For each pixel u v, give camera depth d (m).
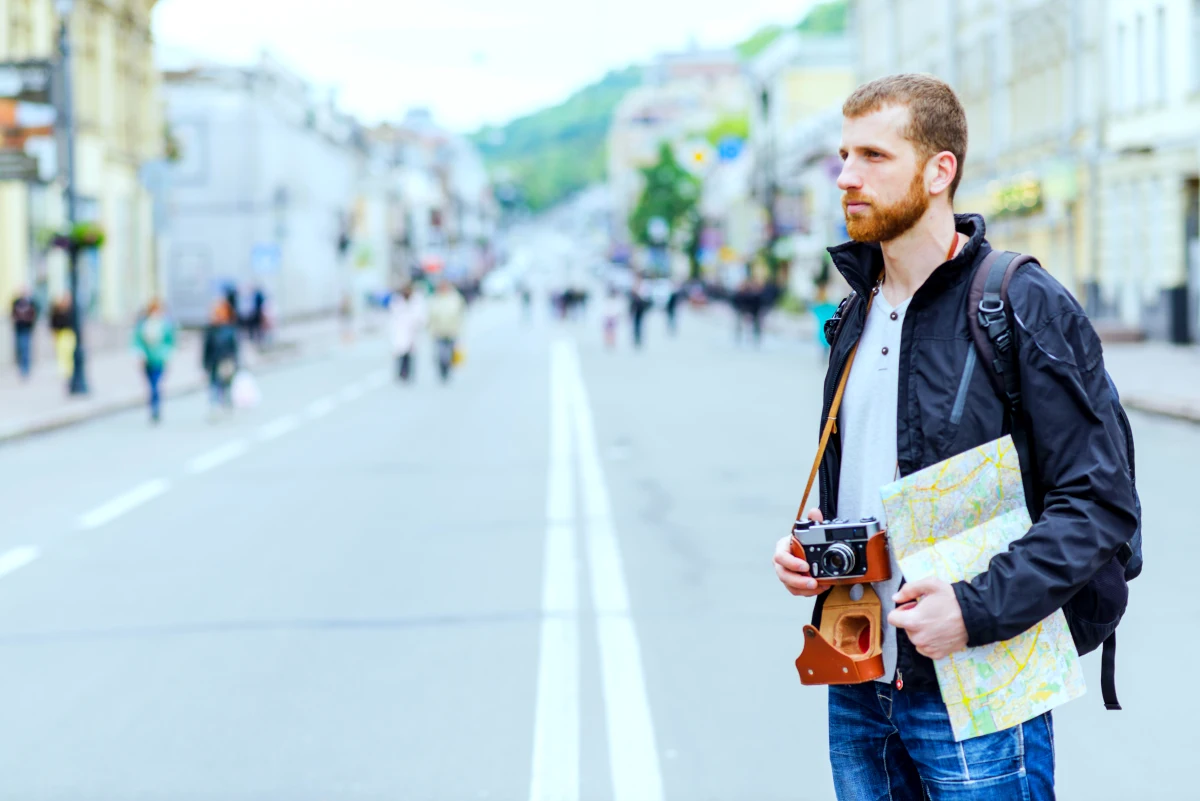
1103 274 39.97
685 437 19.89
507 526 12.73
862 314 3.19
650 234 126.19
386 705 7.25
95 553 11.95
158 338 24.70
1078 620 3.08
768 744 6.51
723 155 67.69
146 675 7.98
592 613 9.16
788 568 3.07
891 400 3.11
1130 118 37.94
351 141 105.50
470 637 8.61
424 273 114.94
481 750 6.52
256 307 49.72
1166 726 6.67
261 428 23.08
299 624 9.07
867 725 3.26
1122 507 2.87
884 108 3.06
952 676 2.99
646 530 12.32
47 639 8.90
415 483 15.80
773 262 79.12
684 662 7.93
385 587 10.13
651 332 62.97
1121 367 27.95
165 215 46.19
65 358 31.39
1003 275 3.00
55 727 7.06
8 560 11.74
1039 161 44.84
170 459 19.03
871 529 3.03
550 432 21.06
